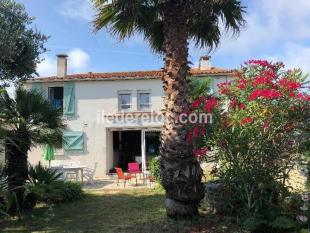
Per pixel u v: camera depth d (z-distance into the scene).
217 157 4.25
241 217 4.36
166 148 4.60
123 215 5.29
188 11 4.88
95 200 6.77
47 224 4.93
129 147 13.48
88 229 4.58
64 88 12.81
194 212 4.65
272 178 4.08
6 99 5.43
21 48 6.30
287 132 4.02
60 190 6.13
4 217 5.19
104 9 5.11
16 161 5.40
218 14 5.49
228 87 4.35
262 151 4.05
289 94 3.92
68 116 12.73
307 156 4.11
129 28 5.45
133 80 12.69
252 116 3.93
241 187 4.18
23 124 5.34
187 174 4.51
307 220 3.74
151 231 4.30
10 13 6.17
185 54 4.69
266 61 4.25
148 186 8.66
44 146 5.95
